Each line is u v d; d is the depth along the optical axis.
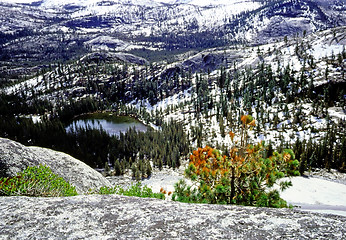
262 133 93.31
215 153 7.69
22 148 9.27
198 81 179.75
